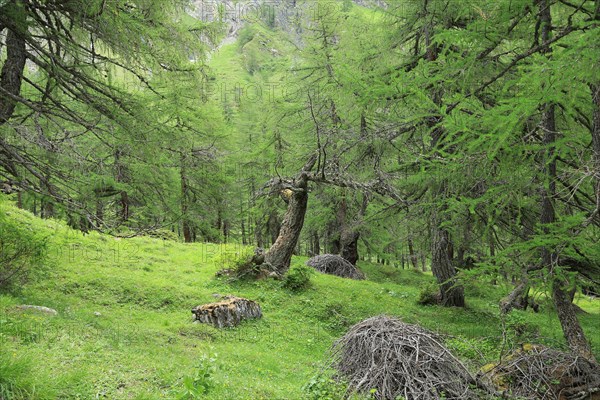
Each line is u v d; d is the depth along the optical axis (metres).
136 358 6.95
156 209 12.94
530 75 4.71
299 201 16.31
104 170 9.30
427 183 10.97
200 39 10.32
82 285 12.12
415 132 12.94
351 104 11.22
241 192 26.31
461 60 6.59
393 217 14.89
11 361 5.09
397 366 6.86
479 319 14.14
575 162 7.41
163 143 9.99
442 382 6.57
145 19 9.16
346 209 24.12
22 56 9.13
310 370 8.73
